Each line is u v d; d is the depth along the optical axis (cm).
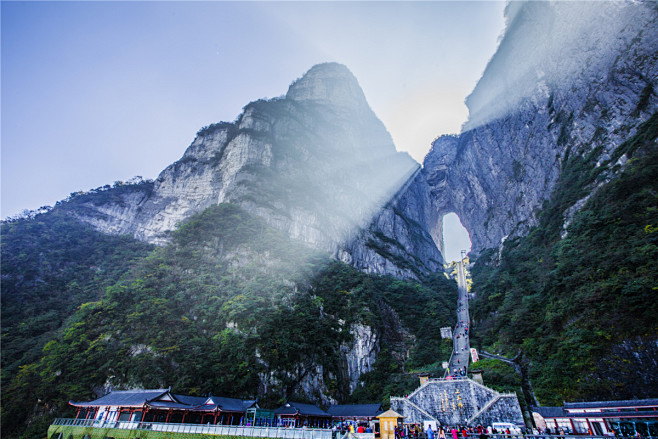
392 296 8575
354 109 17975
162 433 3619
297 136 13562
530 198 10206
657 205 4691
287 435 3181
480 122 14112
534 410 3694
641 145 6106
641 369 3481
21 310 7438
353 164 15000
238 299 6081
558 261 5666
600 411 3177
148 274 6869
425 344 7106
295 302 6575
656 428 2842
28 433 4431
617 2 8581
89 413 4381
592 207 5775
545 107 10300
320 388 5644
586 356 3906
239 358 5188
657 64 7188
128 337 5406
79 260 9531
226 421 4238
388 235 13862
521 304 6066
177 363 5016
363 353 6456
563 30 10194
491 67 13875
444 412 4175
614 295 4047
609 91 8056
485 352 5975
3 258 8612
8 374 5388
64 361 5162
